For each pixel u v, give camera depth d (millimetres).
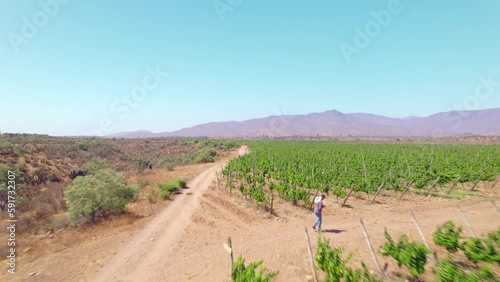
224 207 17219
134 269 9414
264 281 6227
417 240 11086
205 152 48656
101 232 12805
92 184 14773
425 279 7809
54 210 16141
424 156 37625
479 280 6465
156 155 58594
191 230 13258
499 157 32781
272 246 11117
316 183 19688
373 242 11062
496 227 12336
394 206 17047
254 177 23875
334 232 12648
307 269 8883
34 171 27375
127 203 17156
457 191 20516
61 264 9625
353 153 44188
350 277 6508
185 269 9367
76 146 46250
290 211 16469
